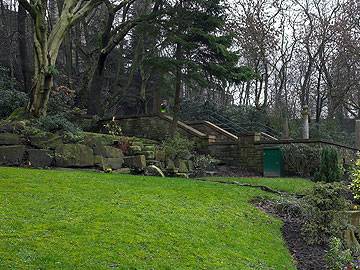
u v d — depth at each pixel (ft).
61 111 50.62
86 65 69.92
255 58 78.95
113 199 23.34
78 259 14.98
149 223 20.18
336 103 86.48
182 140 47.83
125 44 84.74
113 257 15.70
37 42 41.78
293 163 46.73
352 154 51.24
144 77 75.97
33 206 20.03
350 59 81.76
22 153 34.42
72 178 28.04
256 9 78.79
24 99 48.96
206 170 46.29
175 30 48.57
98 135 41.01
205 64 49.03
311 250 24.14
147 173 38.68
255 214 27.37
